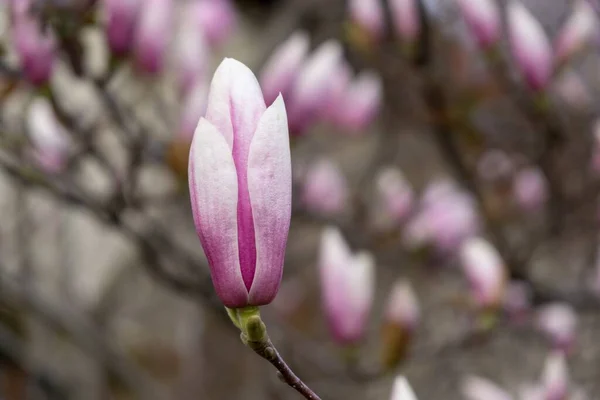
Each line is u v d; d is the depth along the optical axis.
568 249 1.96
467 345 1.46
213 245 0.77
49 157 1.19
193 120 1.18
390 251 1.77
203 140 0.76
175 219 1.65
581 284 1.85
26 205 1.75
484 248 1.41
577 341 1.81
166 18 1.16
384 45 1.60
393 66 1.65
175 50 1.29
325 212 1.76
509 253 1.68
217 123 0.77
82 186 1.25
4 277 1.65
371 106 1.67
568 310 1.60
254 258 0.77
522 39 1.38
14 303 1.85
